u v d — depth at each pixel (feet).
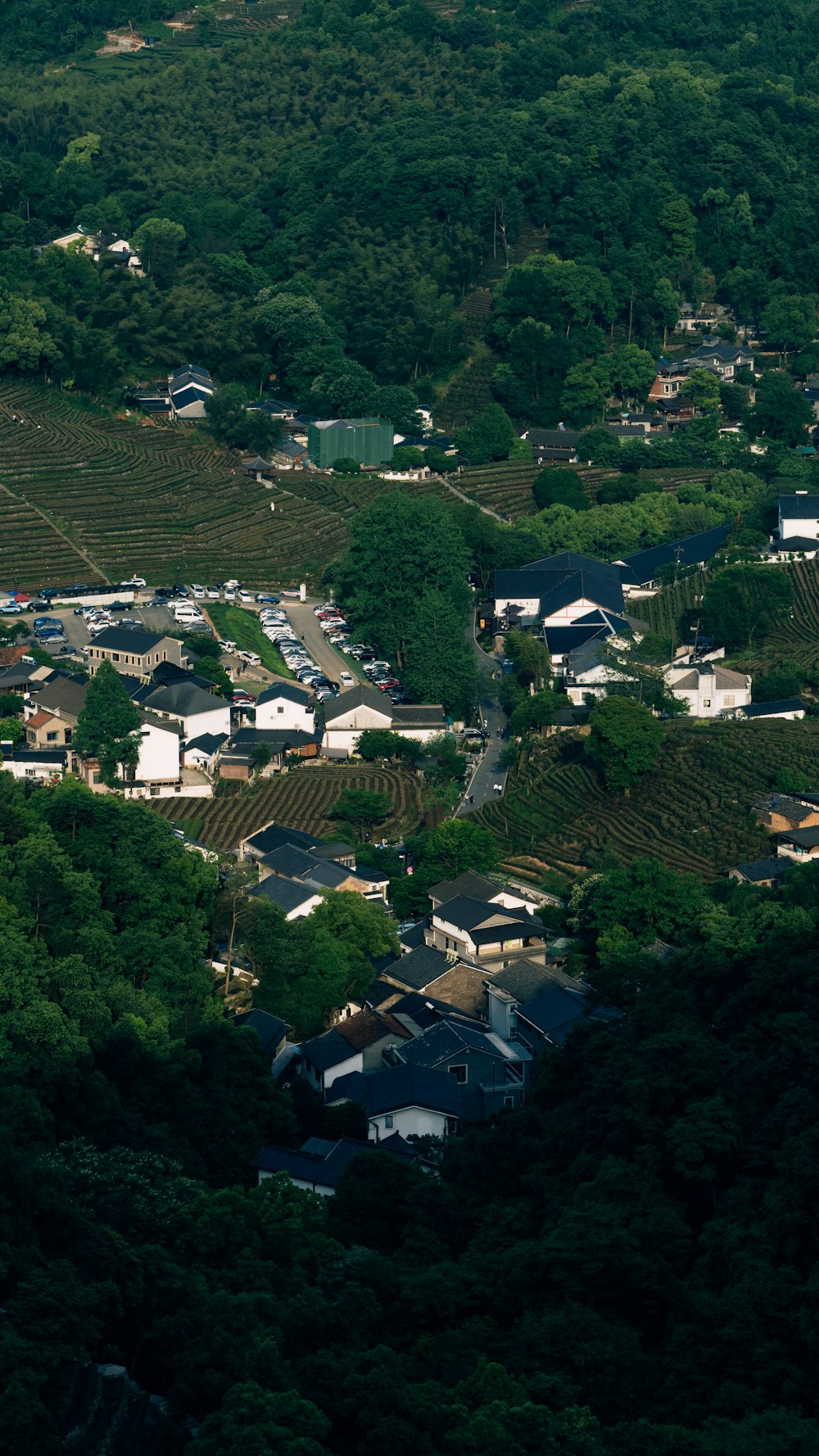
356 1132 361.10
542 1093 354.33
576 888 473.26
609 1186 295.89
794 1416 232.32
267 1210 287.28
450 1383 246.68
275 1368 239.30
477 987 426.92
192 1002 381.19
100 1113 325.01
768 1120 301.84
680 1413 242.99
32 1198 265.95
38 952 367.66
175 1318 253.65
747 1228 278.26
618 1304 274.16
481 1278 276.21
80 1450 230.68
